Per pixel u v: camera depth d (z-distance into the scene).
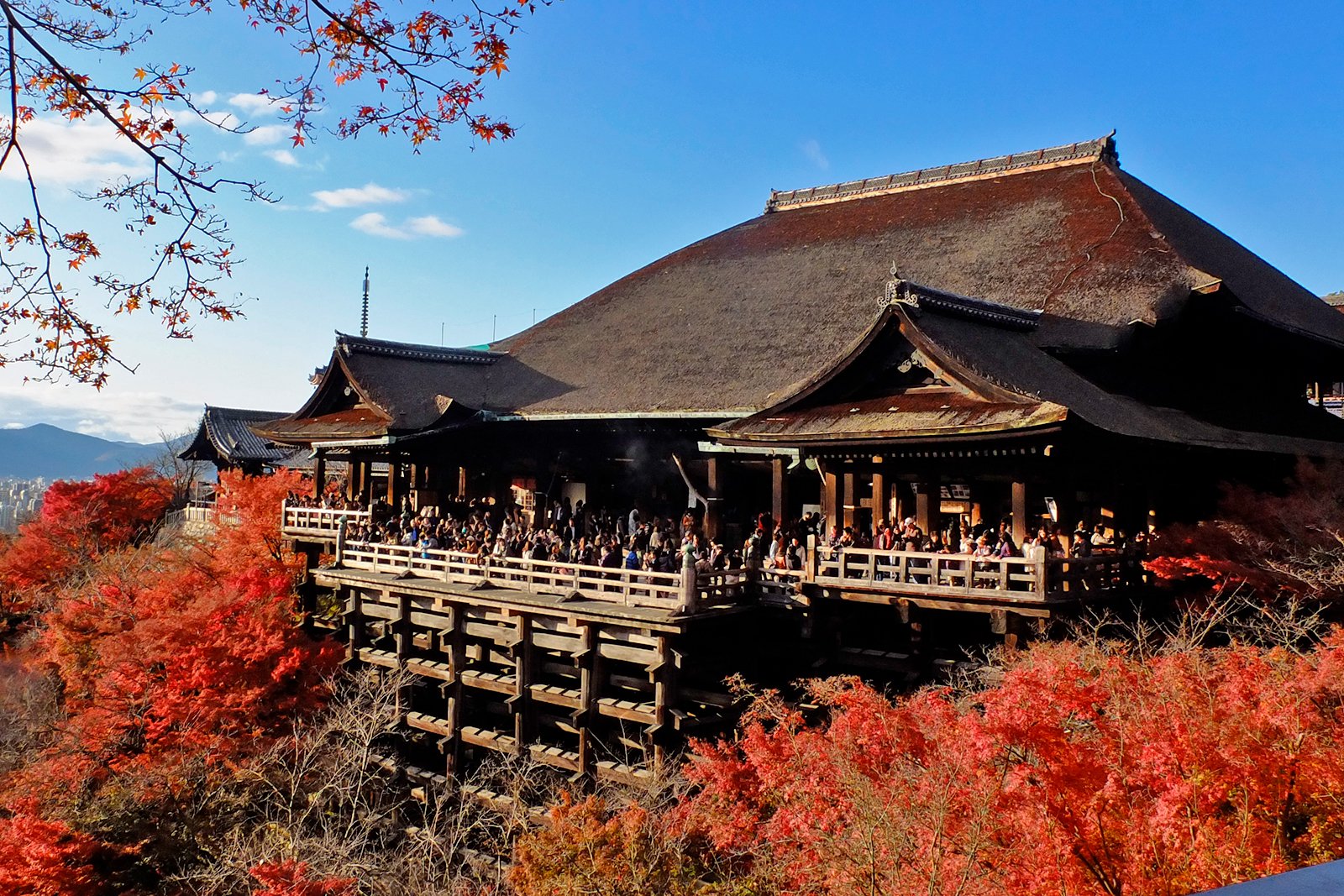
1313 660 10.89
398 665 24.59
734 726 19.02
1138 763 9.34
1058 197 31.28
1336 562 16.28
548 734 22.98
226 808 18.94
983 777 9.50
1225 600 16.53
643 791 17.31
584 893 12.94
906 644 19.89
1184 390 25.31
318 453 34.62
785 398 20.98
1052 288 26.39
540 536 24.23
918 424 18.00
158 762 19.55
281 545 33.56
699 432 26.48
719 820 13.24
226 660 20.72
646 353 30.58
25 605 35.78
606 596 20.22
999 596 16.14
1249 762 9.07
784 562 20.44
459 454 32.38
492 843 18.17
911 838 9.73
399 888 15.66
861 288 29.88
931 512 20.25
